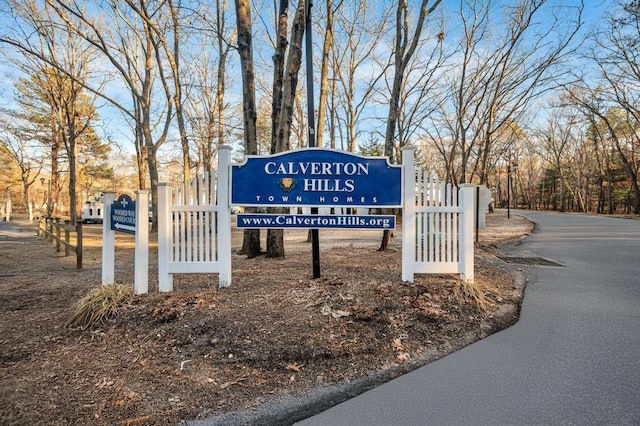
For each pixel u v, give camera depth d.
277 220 5.12
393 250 8.94
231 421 2.61
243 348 3.50
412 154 5.22
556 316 4.62
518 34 15.31
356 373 3.23
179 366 3.30
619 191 41.19
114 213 5.37
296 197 5.11
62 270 8.15
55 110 21.73
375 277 5.50
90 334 3.96
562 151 46.50
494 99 19.19
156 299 4.54
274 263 7.00
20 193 48.78
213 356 3.42
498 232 15.16
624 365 3.28
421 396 2.89
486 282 5.71
